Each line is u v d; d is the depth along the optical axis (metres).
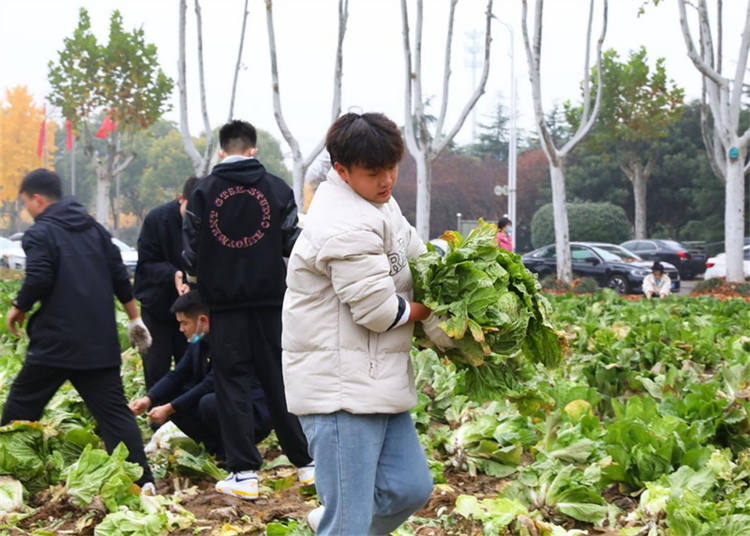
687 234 53.97
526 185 63.94
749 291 22.61
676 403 6.61
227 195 5.19
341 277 3.35
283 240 5.30
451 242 3.70
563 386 7.15
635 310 13.68
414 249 3.75
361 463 3.47
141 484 5.13
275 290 5.24
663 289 17.95
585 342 10.09
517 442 5.98
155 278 6.64
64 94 32.69
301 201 17.81
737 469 5.43
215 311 5.23
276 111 17.56
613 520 4.95
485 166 67.56
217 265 5.16
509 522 4.59
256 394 5.86
